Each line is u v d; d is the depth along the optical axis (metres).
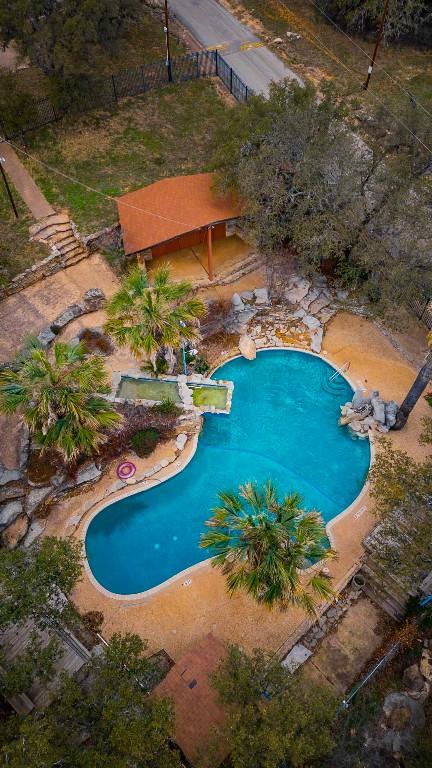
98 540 27.73
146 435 29.97
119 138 43.75
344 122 38.09
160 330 28.34
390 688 23.48
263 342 34.66
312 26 53.81
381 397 32.31
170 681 21.73
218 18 54.69
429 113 43.06
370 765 21.08
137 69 47.53
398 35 51.34
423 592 24.06
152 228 34.06
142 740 17.19
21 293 35.81
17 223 38.00
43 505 28.08
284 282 36.28
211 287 36.81
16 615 20.67
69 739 18.25
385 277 32.88
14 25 39.78
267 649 24.41
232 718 18.31
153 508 28.77
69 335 33.91
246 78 48.22
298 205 34.00
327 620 25.39
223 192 35.09
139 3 52.16
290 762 18.91
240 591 25.92
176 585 26.27
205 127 44.91
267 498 23.33
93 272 37.06
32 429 25.75
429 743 20.52
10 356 32.66
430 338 26.70
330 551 22.34
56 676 22.77
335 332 35.28
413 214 32.47
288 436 31.28
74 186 40.31
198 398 32.03
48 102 43.56
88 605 25.53
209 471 30.05
